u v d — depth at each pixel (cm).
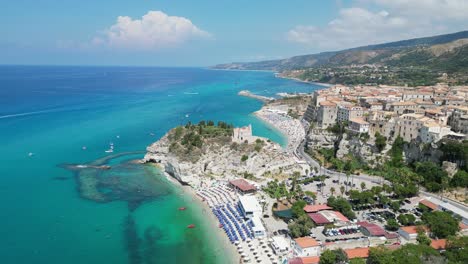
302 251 10612
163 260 10794
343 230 12012
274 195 15088
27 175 17988
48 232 12288
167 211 14138
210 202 14788
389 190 14888
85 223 13012
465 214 12738
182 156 18075
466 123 18462
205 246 11594
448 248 10381
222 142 19575
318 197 15075
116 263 10600
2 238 11775
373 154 18962
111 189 16375
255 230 11906
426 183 15975
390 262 9275
